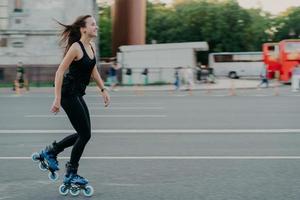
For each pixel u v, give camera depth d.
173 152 10.89
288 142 12.30
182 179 8.34
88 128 7.27
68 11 47.84
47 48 47.81
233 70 81.06
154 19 105.00
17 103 25.47
